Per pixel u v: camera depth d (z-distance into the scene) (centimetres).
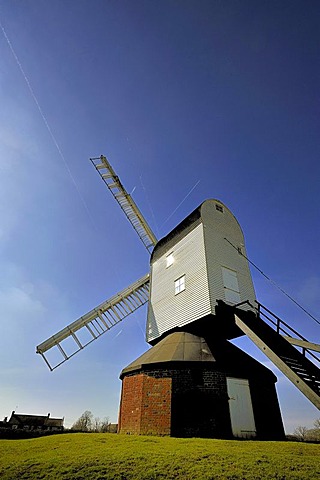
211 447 843
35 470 637
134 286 2333
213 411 1198
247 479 581
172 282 1892
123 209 2647
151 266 2267
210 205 1958
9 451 845
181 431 1153
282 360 1047
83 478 585
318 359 1112
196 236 1828
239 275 1780
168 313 1800
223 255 1781
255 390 1363
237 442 947
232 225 2005
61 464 673
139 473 608
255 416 1282
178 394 1243
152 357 1452
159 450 798
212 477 588
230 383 1296
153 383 1323
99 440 976
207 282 1581
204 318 1512
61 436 1088
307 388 912
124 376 1552
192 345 1459
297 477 597
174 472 615
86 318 2091
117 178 2650
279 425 1357
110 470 627
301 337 1244
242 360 1465
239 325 1348
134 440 972
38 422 5431
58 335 1945
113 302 2231
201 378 1279
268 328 1394
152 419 1227
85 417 6425
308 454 794
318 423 4166
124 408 1418
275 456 751
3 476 607
